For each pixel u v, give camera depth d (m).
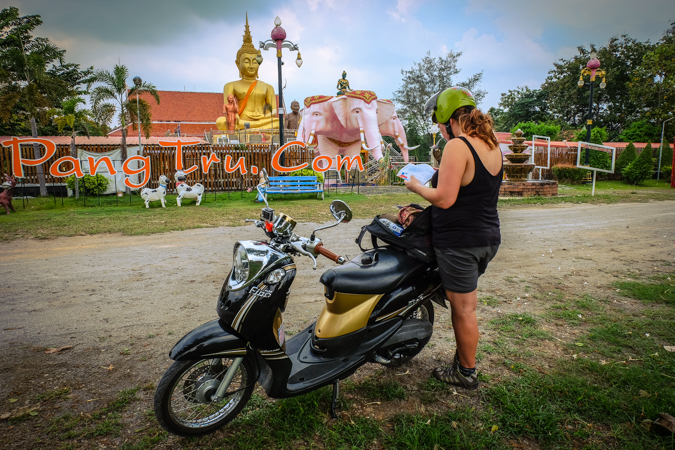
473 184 2.54
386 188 20.77
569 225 9.87
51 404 2.75
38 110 17.17
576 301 4.70
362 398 2.89
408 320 2.92
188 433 2.35
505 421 2.61
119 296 4.83
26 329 3.91
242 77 35.62
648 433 2.48
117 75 17.12
